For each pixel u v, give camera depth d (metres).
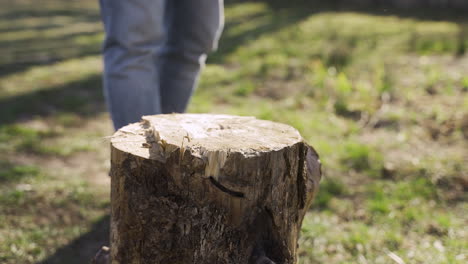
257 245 1.35
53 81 5.17
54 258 2.16
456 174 3.05
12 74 5.41
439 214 2.61
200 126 1.45
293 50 6.57
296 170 1.38
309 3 11.22
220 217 1.30
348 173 3.12
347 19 9.12
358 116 4.19
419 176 3.06
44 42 7.41
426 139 3.68
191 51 2.30
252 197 1.29
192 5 2.21
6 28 8.66
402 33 7.65
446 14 9.73
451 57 6.17
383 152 3.44
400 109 4.30
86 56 6.48
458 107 4.29
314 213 2.61
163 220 1.32
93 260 1.59
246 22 8.99
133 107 1.98
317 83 4.97
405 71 5.50
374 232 2.43
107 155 3.36
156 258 1.35
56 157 3.29
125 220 1.35
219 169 1.25
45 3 12.48
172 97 2.38
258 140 1.35
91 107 4.38
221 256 1.33
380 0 10.88
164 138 1.32
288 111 4.25
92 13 10.97
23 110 4.18
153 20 1.96
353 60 6.00
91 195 2.72
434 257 2.21
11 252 2.17
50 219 2.47
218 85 5.05
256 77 5.38
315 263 2.17
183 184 1.29
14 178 2.87
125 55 1.96
